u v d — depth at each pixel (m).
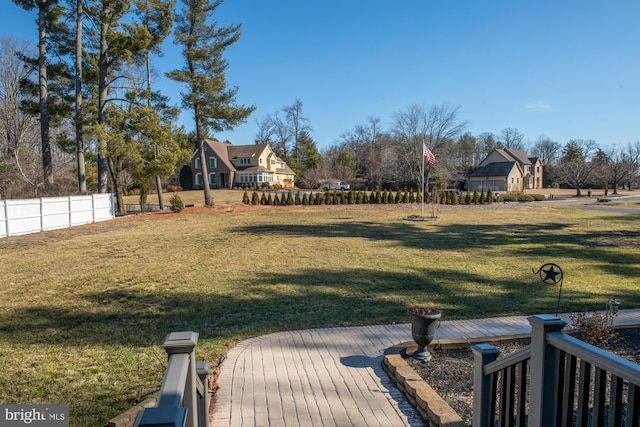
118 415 3.20
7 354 4.71
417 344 4.42
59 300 6.92
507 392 2.67
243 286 7.78
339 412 3.47
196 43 23.20
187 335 2.18
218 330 5.51
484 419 2.84
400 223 19.16
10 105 26.22
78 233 15.77
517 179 52.12
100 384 3.96
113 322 5.84
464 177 47.38
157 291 7.45
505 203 32.22
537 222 19.66
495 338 4.82
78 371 4.25
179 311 6.32
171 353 2.13
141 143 22.70
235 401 3.65
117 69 22.64
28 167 26.53
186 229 16.92
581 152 69.25
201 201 35.66
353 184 54.53
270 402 3.63
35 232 16.03
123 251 11.80
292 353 4.76
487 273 8.95
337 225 18.23
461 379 3.93
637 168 47.94
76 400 3.66
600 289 7.61
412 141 41.16
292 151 64.44
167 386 1.75
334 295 7.18
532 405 2.30
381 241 13.62
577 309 6.38
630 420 1.77
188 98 23.58
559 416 2.22
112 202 21.22
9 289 7.65
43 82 20.12
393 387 3.94
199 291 7.44
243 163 55.75
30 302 6.80
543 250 11.97
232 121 24.67
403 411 3.49
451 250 11.94
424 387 3.60
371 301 6.82
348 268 9.38
